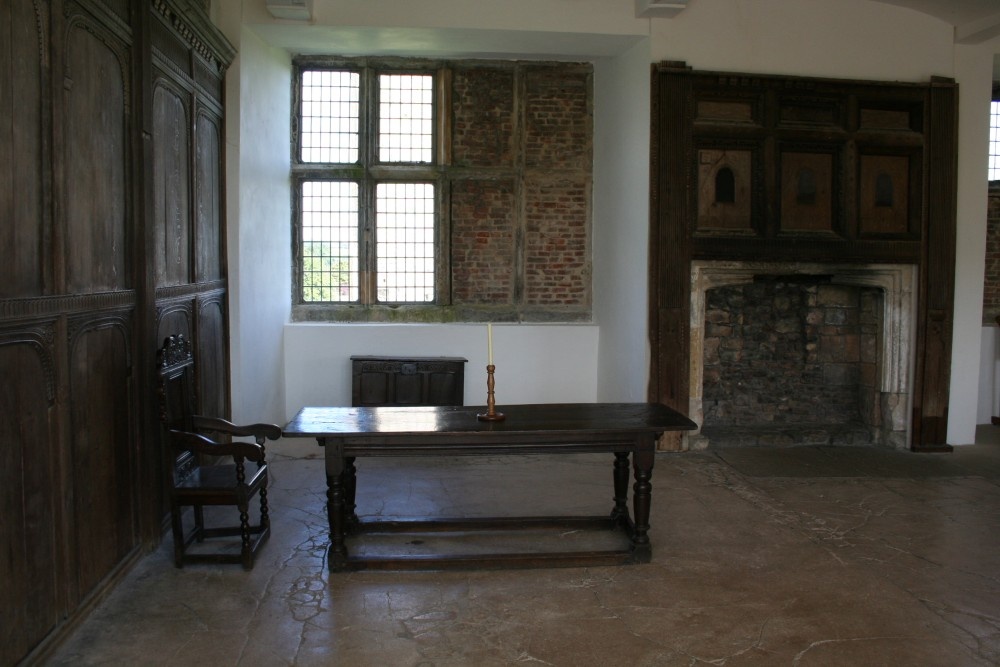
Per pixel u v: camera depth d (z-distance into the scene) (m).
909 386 6.22
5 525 2.42
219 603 3.28
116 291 3.36
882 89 6.02
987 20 5.86
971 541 4.15
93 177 3.14
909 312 6.19
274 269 6.33
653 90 5.74
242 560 3.66
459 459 5.81
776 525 4.38
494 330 6.79
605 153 6.73
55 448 2.78
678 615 3.24
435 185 6.93
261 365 5.97
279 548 3.93
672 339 5.88
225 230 5.36
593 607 3.31
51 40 2.74
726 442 6.21
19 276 2.52
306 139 6.82
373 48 6.28
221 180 5.30
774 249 5.94
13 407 2.46
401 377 6.50
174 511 3.59
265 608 3.24
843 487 5.15
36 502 2.63
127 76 3.51
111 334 3.33
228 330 5.37
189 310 4.49
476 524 4.16
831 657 2.90
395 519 4.32
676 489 5.04
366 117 6.80
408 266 6.96
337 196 6.88
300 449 5.98
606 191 6.71
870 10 5.98
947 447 6.18
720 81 5.81
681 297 5.86
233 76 5.38
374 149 6.84
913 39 6.06
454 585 3.53
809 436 6.34
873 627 3.15
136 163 3.58
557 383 6.91
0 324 2.37
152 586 3.43
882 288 6.29
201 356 4.72
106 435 3.27
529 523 4.19
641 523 3.79
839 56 5.97
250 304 5.67
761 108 5.90
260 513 4.20
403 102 6.87
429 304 6.98
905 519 4.50
